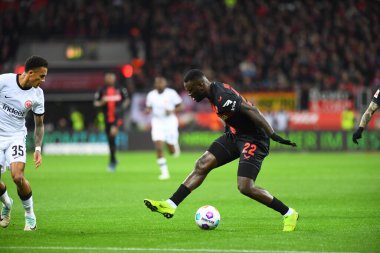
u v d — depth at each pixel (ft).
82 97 397.39
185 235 104.22
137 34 433.07
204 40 427.74
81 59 409.08
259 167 106.83
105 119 241.14
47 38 412.98
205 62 410.72
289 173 234.38
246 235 103.81
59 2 446.60
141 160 307.17
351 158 315.78
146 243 96.63
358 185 191.01
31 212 108.68
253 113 102.53
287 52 411.34
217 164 108.88
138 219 123.75
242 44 422.00
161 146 216.33
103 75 400.26
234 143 108.78
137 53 409.90
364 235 103.60
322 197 161.27
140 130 372.79
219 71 408.26
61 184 196.85
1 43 421.59
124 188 185.26
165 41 430.20
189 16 444.55
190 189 108.06
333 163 282.77
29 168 263.08
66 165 280.31
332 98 361.30
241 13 444.14
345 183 197.26
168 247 93.09
